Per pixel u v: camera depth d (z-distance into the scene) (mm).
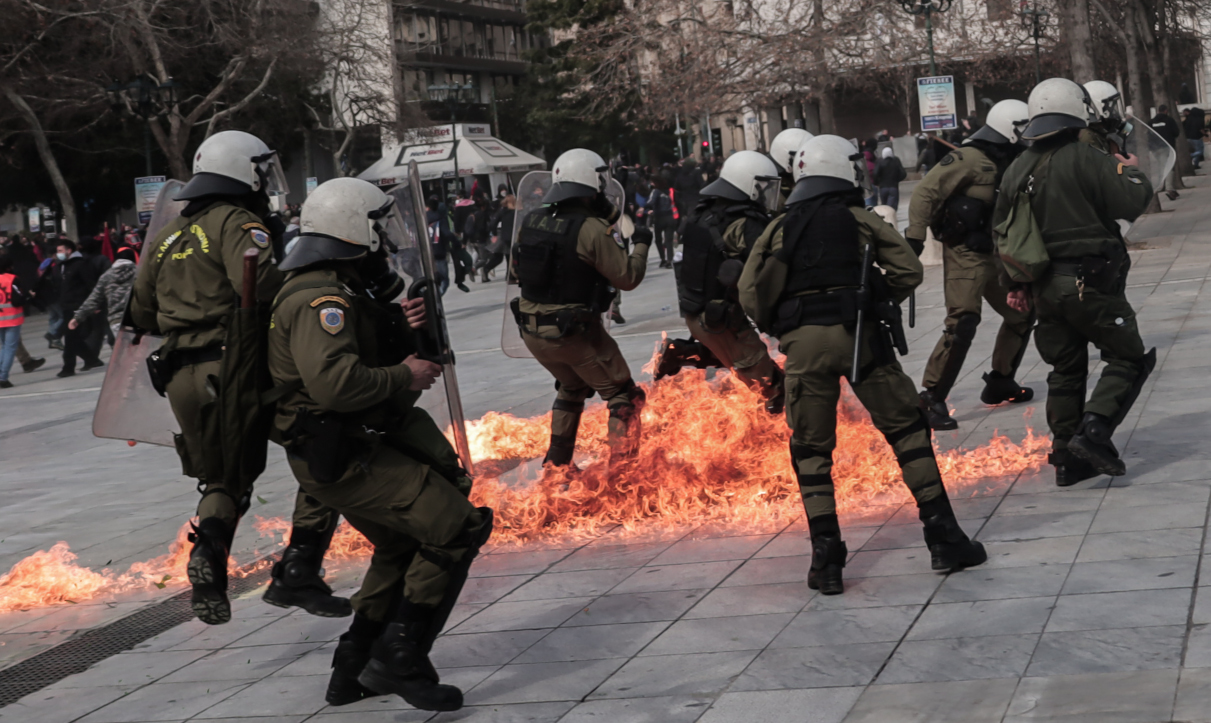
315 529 4445
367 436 3545
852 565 4586
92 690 4188
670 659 3822
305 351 3428
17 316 15781
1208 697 2965
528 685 3756
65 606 5391
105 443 10336
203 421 4008
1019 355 7160
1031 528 4719
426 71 61656
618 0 50250
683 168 22734
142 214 19766
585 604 4508
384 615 3750
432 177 42406
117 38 28625
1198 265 12859
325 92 41000
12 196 37875
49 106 31094
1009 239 5207
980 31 40375
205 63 33281
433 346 3762
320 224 3607
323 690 3920
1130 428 6141
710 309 6242
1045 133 5078
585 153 6090
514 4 69188
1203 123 37625
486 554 5406
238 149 4594
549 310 6066
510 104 57469
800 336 4375
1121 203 5012
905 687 3352
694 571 4750
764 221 6156
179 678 4219
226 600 3789
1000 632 3668
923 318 11680
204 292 4473
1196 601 3674
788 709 3309
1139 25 29016
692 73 33312
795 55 32781
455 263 23016
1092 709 3008
